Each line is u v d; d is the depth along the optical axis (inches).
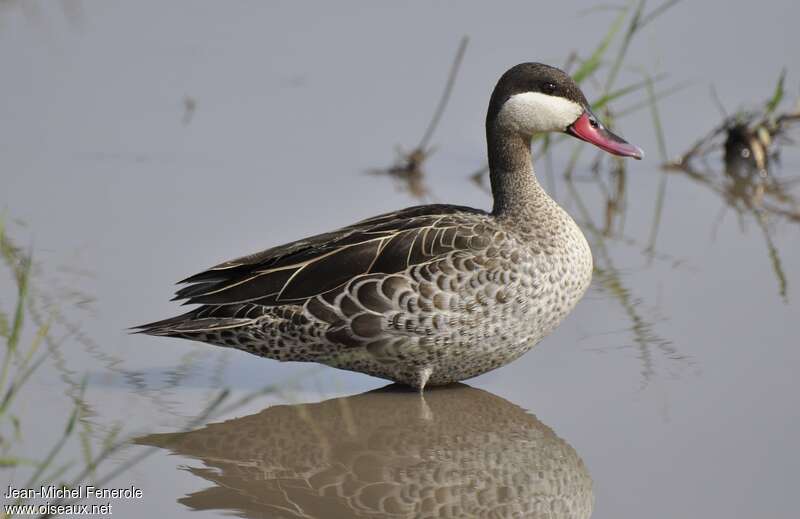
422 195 641.0
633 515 368.2
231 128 710.5
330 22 841.5
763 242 592.7
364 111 733.9
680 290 538.6
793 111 703.7
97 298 512.1
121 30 837.8
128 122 711.7
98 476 391.5
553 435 424.2
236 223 593.3
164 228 586.6
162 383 459.2
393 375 467.8
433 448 419.8
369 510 375.9
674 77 748.6
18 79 756.0
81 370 458.9
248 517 369.4
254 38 828.6
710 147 700.0
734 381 454.0
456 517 373.7
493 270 447.8
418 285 445.4
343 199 629.3
